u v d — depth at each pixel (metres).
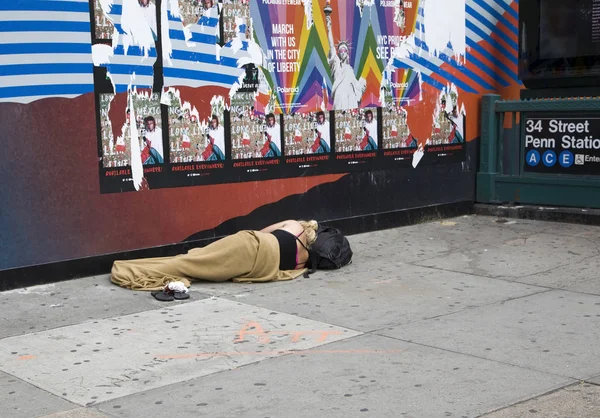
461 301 6.80
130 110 7.73
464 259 8.38
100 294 7.04
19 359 5.42
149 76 7.84
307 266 7.90
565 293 7.02
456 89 10.70
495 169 10.98
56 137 7.29
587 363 5.21
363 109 9.68
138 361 5.35
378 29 9.74
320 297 6.95
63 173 7.36
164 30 7.92
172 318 6.34
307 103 9.13
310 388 4.82
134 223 7.86
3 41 6.91
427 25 10.27
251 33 8.57
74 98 7.36
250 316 6.38
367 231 9.82
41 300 6.86
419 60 10.23
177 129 8.08
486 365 5.18
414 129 10.25
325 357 5.38
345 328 6.05
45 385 4.94
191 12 8.09
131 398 4.71
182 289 6.98
